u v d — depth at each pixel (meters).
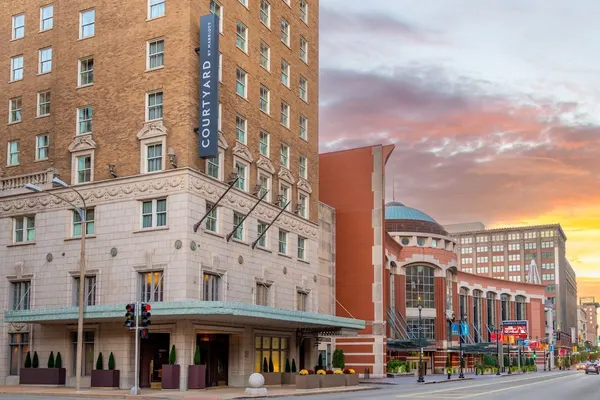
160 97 50.44
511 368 124.56
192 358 46.53
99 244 50.50
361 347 80.69
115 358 47.97
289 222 62.19
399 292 109.06
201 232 49.03
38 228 53.59
